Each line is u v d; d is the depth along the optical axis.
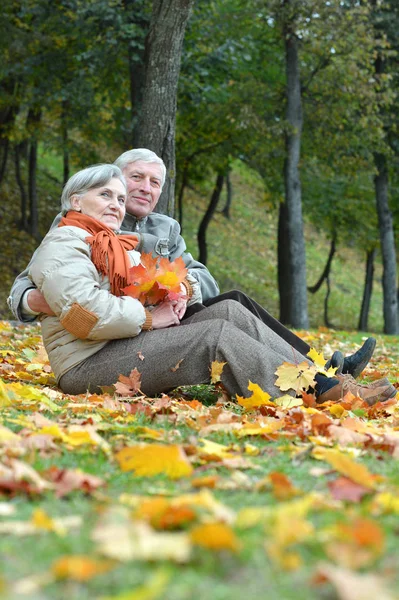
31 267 4.38
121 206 4.61
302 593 1.43
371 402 4.50
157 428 3.45
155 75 9.45
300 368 4.30
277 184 22.36
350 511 2.02
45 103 18.00
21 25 17.80
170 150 9.52
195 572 1.52
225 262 30.70
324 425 3.42
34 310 4.44
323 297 33.88
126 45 14.36
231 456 2.77
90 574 1.44
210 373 4.30
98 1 13.62
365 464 2.83
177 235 5.46
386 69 20.38
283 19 16.92
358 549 1.60
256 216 36.88
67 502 2.12
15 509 2.02
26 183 27.59
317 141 19.62
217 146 20.84
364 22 18.12
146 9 13.90
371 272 28.78
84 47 16.61
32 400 3.93
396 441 3.15
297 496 2.21
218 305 4.59
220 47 15.85
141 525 1.72
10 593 1.40
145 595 1.33
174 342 4.31
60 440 2.88
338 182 24.48
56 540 1.70
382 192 22.11
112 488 2.33
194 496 2.00
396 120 20.36
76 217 4.48
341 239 28.45
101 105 19.69
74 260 4.28
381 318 34.78
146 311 4.39
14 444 2.70
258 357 4.29
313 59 18.45
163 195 9.50
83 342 4.43
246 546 1.64
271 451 2.99
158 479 2.46
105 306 4.23
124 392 4.25
